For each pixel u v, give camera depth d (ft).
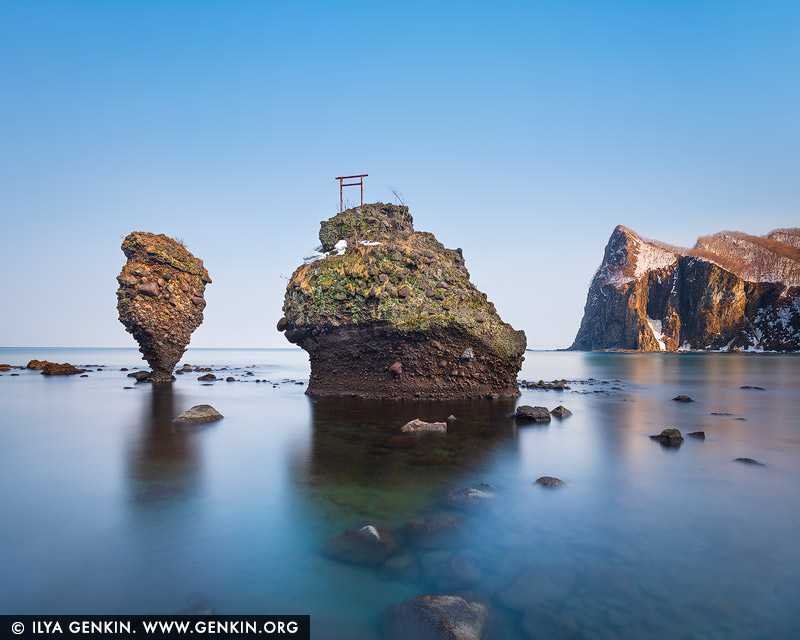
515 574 20.31
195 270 123.03
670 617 17.13
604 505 28.89
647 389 118.73
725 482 33.86
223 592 18.92
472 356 80.07
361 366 84.23
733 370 218.59
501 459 40.68
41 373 160.86
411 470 37.06
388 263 80.69
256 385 120.67
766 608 17.70
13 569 20.49
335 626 16.88
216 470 36.96
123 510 27.86
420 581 19.83
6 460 40.14
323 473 36.17
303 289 85.30
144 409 72.74
